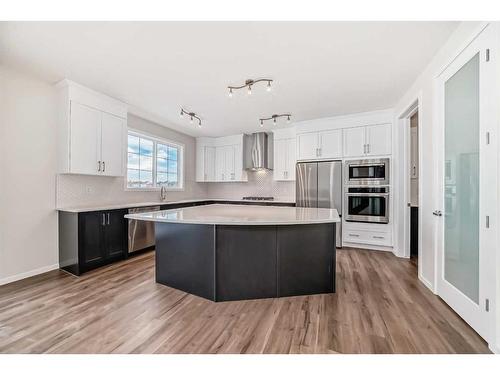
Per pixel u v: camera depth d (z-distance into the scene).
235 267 2.37
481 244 1.73
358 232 4.28
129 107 4.01
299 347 1.65
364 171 4.23
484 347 1.64
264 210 2.97
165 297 2.42
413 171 4.58
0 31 2.05
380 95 3.48
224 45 2.26
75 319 2.00
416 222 4.07
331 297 2.43
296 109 4.09
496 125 1.58
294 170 5.21
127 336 1.77
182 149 5.78
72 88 3.12
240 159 5.88
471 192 1.89
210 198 6.72
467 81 1.92
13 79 2.80
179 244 2.59
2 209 2.73
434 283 2.47
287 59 2.50
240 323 1.95
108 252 3.41
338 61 2.54
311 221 2.12
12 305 2.23
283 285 2.44
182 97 3.57
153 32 2.07
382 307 2.20
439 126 2.36
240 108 4.04
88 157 3.34
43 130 3.08
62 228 3.21
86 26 2.00
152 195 4.91
